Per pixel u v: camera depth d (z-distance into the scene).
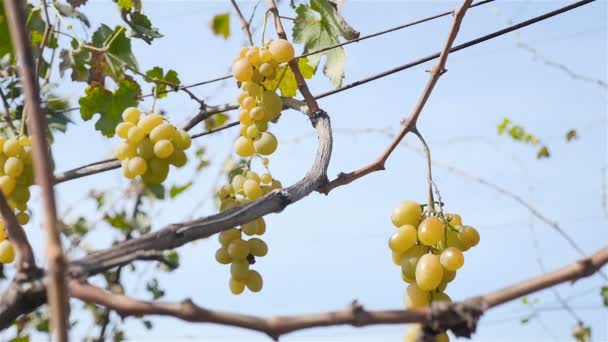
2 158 1.73
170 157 1.72
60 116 2.00
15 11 1.51
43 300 1.57
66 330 1.46
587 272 1.48
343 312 1.47
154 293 2.31
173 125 1.72
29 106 1.50
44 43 1.90
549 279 1.48
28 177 1.75
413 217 1.72
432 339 1.49
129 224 2.28
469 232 1.71
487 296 1.49
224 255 1.76
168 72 1.99
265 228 1.78
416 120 1.79
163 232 1.59
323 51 1.96
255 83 1.82
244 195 1.80
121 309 1.48
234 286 1.76
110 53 1.96
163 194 2.13
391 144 1.79
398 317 1.48
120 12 1.97
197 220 1.62
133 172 1.71
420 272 1.67
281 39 1.83
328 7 1.95
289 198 1.69
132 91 1.97
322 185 1.75
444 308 1.48
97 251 1.57
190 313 1.47
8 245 1.70
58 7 1.95
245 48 1.83
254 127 1.81
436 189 1.73
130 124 1.72
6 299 1.57
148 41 1.98
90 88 1.96
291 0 1.99
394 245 1.71
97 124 1.96
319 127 1.82
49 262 1.46
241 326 1.47
